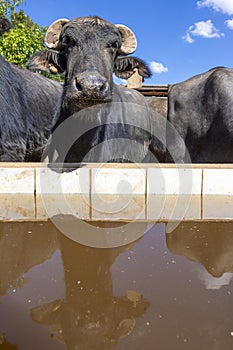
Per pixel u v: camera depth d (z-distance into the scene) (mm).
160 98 2656
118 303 576
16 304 576
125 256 784
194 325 516
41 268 717
